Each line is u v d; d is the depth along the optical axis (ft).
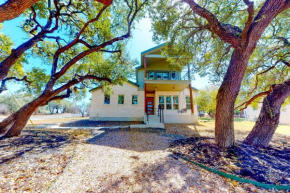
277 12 10.78
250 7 10.77
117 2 19.71
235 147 12.60
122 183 7.55
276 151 12.19
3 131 18.31
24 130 23.54
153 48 37.50
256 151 12.00
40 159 10.44
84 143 16.25
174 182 7.75
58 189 6.84
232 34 12.19
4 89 23.30
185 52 19.44
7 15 6.47
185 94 42.65
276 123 13.48
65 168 9.18
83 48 26.45
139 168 9.52
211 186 7.42
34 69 26.45
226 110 12.88
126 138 19.27
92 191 6.78
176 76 41.57
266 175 8.45
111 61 25.93
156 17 17.38
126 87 41.88
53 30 19.76
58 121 42.88
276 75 21.45
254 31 11.38
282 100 13.71
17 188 6.81
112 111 40.47
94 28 22.38
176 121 36.17
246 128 30.50
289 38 18.53
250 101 20.59
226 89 12.83
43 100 18.78
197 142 15.08
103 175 8.43
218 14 15.98
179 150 13.39
